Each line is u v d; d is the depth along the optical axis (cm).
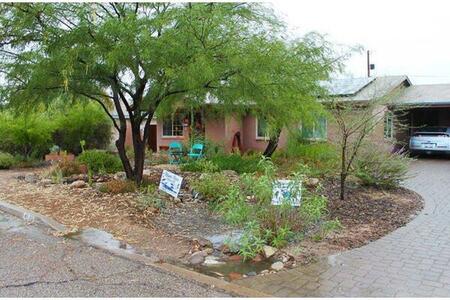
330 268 458
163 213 718
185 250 525
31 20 719
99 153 1259
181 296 383
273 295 389
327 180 1005
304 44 1041
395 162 934
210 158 1387
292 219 557
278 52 827
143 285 408
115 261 477
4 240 557
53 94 876
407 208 763
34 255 496
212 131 1773
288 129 1259
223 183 853
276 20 982
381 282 418
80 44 720
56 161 1401
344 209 741
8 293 386
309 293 393
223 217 673
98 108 1773
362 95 1259
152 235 586
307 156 1288
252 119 1850
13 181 1098
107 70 774
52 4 715
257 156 1438
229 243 517
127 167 973
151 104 899
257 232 517
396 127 1384
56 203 781
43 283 411
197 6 718
